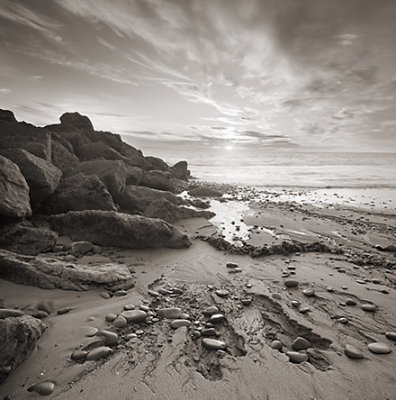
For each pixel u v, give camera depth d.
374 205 14.40
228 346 3.67
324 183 23.81
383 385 2.89
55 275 4.81
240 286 5.46
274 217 11.66
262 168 42.91
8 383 2.77
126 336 3.70
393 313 4.36
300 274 5.98
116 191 10.82
